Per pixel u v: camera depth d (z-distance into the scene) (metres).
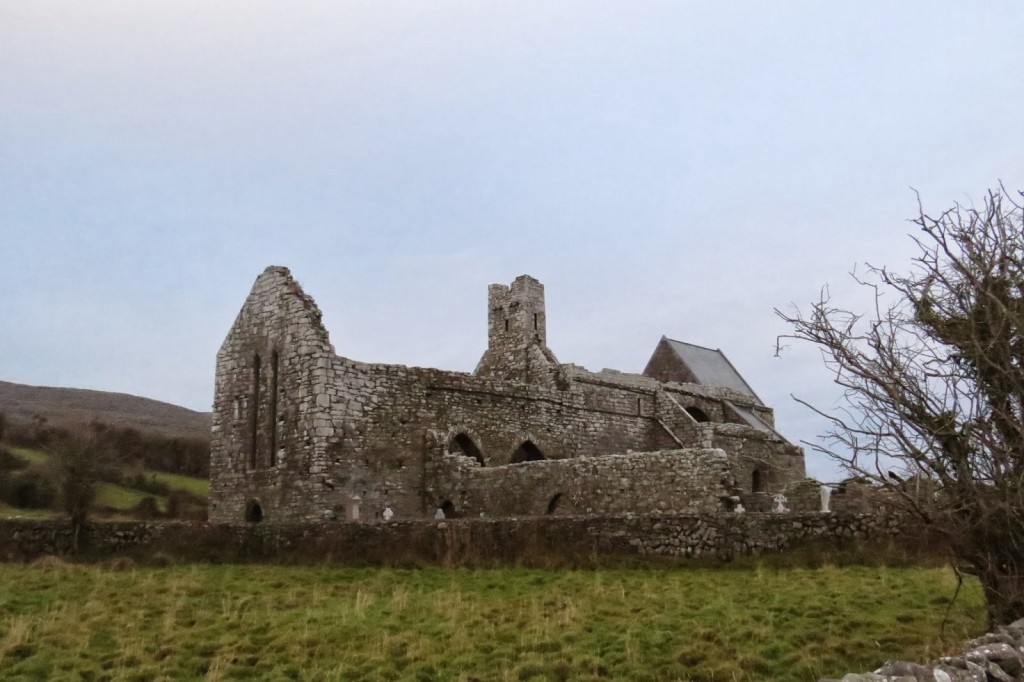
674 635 14.33
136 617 16.86
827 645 13.20
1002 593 11.25
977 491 10.59
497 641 14.78
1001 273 10.50
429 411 32.72
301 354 30.45
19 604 17.92
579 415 39.84
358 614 16.72
